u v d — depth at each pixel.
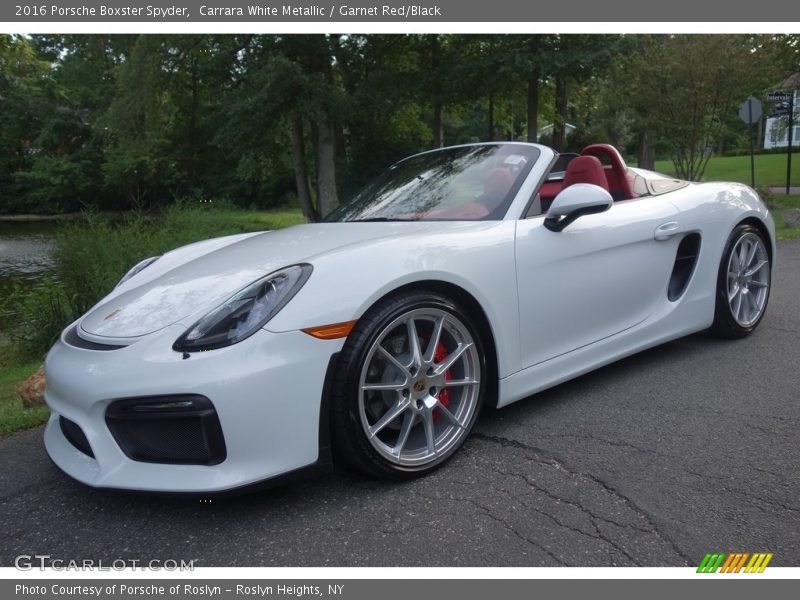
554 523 1.98
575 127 30.44
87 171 36.38
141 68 17.23
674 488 2.14
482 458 2.43
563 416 2.78
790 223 9.73
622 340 3.09
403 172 3.41
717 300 3.61
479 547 1.88
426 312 2.28
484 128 44.69
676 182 3.77
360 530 1.99
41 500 2.32
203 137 31.88
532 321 2.64
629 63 13.69
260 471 1.96
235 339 1.96
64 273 5.99
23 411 3.40
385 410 2.29
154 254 6.30
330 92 15.94
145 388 1.93
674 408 2.82
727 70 11.49
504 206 2.74
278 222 23.05
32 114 37.22
